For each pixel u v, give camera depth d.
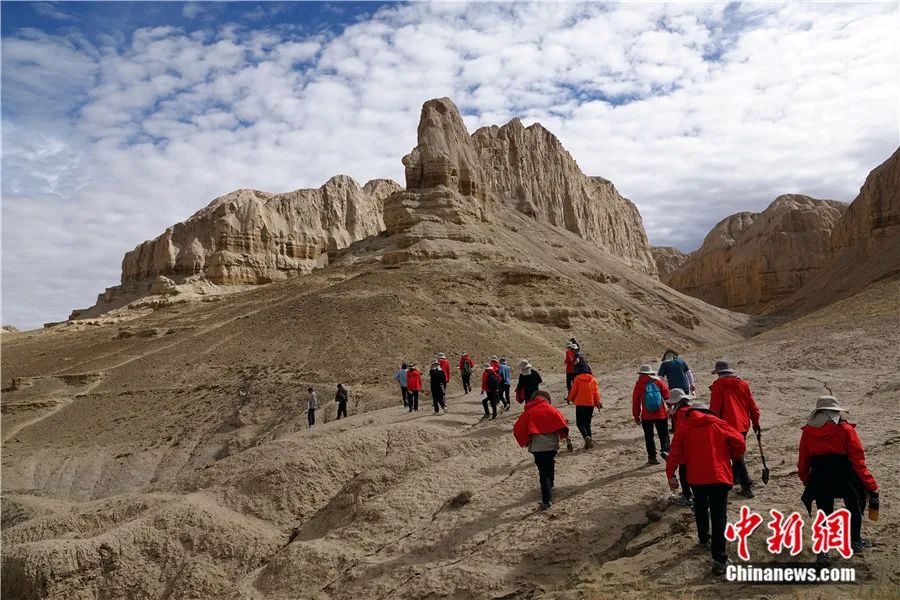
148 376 51.81
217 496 16.09
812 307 97.25
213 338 57.75
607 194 160.88
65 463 39.78
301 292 69.88
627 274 105.19
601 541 9.63
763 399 17.56
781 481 10.55
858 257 99.50
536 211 116.38
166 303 99.62
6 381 59.91
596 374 26.70
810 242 137.62
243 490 16.28
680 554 8.73
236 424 41.12
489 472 14.48
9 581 13.24
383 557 11.11
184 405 45.56
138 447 40.97
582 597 8.09
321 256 129.00
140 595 13.17
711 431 8.46
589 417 14.41
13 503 21.06
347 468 17.17
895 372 18.95
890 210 92.81
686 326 87.88
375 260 73.69
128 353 60.25
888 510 8.88
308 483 16.38
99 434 43.38
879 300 36.62
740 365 23.56
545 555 9.56
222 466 19.05
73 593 13.00
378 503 13.45
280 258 119.88
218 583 13.26
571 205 128.88
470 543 10.62
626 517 10.12
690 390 12.78
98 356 63.03
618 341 59.88
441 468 14.89
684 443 8.67
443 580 9.45
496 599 8.82
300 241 125.50
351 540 12.45
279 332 55.53
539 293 64.50
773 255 138.38
